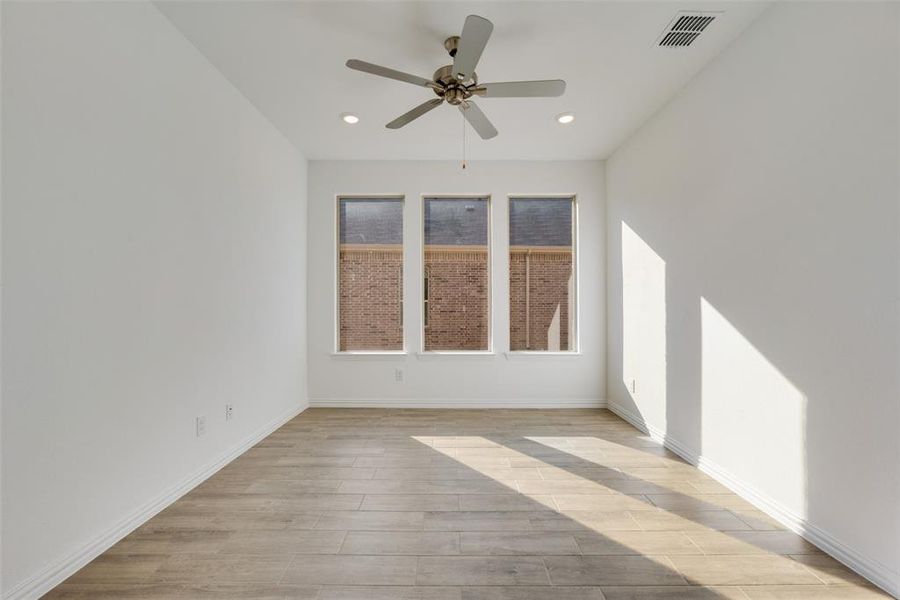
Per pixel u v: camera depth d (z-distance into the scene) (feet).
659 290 10.69
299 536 6.31
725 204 8.11
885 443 5.11
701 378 8.88
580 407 14.40
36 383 5.01
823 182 5.95
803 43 6.30
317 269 14.47
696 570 5.53
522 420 12.76
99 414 5.89
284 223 12.48
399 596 5.03
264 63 8.66
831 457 5.82
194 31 7.63
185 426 7.80
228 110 9.34
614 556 5.83
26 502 4.89
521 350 14.78
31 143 4.96
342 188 14.52
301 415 13.32
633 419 12.25
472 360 14.46
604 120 11.35
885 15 5.10
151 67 6.92
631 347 12.36
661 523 6.72
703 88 8.82
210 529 6.50
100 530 5.88
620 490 7.91
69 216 5.45
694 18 7.27
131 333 6.49
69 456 5.42
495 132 9.14
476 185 14.55
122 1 6.31
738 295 7.74
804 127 6.28
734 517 6.89
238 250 9.76
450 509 7.16
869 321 5.29
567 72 8.97
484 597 5.02
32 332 4.97
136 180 6.60
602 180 14.52
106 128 6.03
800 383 6.35
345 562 5.69
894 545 5.01
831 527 5.83
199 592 5.08
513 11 7.11
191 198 8.00
